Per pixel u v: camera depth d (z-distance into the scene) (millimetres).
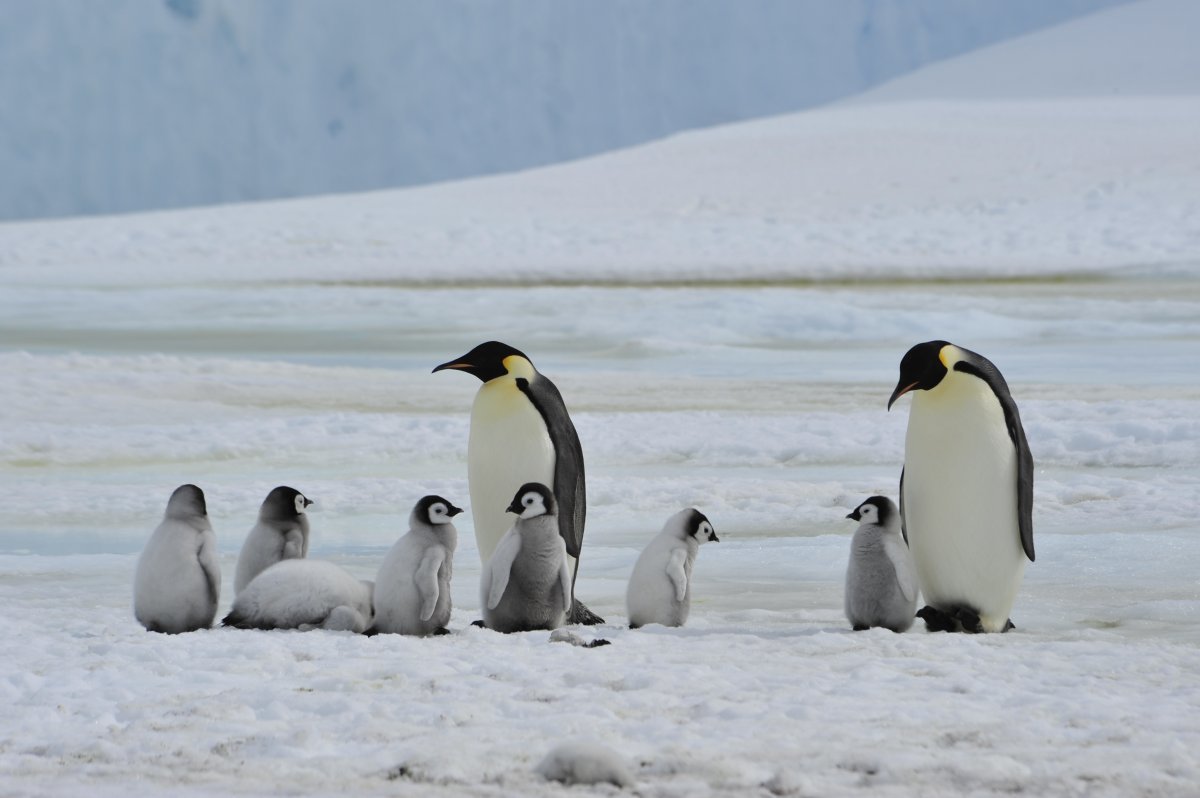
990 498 19250
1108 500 30219
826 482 33500
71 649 16812
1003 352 67062
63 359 59812
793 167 190375
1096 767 11445
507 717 13430
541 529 18703
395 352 73062
